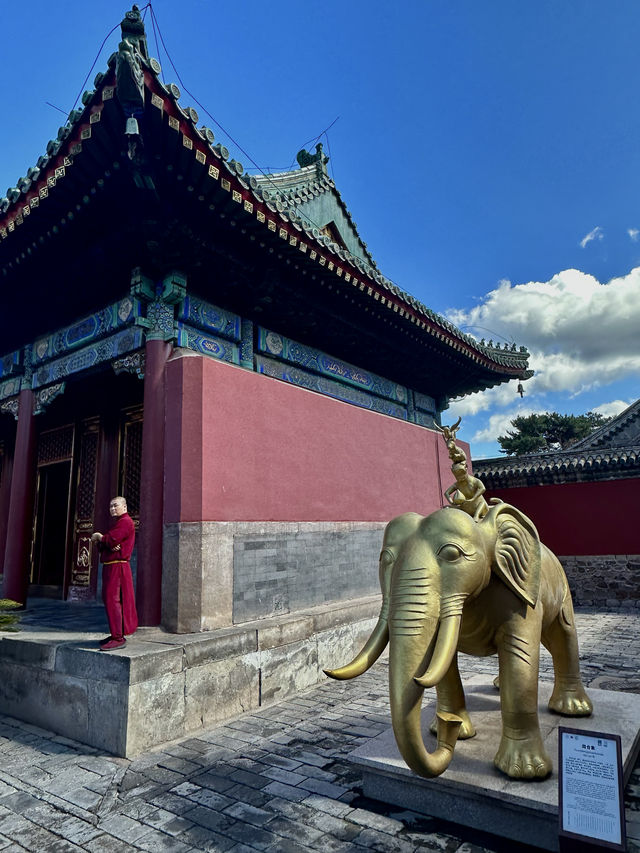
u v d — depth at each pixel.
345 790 4.47
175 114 5.91
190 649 6.14
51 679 6.31
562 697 4.93
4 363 10.95
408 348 12.41
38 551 12.79
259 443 8.28
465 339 12.73
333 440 10.04
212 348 8.69
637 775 4.54
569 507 15.83
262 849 3.68
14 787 4.79
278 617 7.98
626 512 15.10
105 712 5.62
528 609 3.96
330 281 9.23
